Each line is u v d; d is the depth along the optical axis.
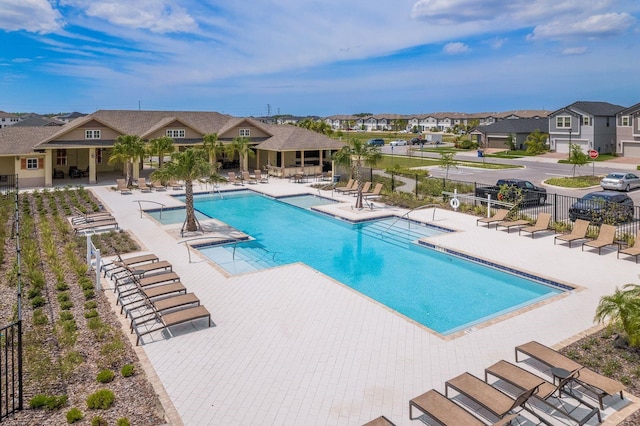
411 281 15.80
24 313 12.10
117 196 31.77
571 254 17.38
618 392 8.31
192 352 10.03
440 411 7.33
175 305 11.59
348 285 15.45
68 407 8.09
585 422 7.40
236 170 47.56
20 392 8.00
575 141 63.19
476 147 80.38
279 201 31.20
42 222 22.09
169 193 33.22
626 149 58.69
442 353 9.98
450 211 25.83
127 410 7.97
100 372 9.12
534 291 14.77
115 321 11.59
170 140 37.03
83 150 43.16
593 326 11.18
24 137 37.62
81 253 17.59
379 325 11.39
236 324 11.45
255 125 46.34
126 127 45.25
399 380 8.92
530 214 25.14
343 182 35.94
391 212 25.77
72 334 10.58
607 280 14.48
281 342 10.50
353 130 178.12
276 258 18.45
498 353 9.96
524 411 7.94
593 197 23.55
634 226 21.73
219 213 27.56
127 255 17.45
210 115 50.84
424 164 55.50
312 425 7.60
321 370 9.30
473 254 17.48
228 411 7.96
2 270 15.74
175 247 18.75
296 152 45.34
